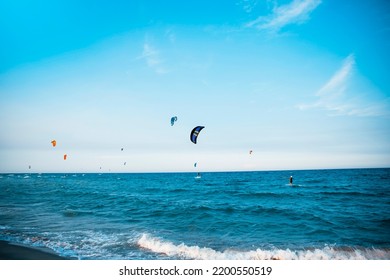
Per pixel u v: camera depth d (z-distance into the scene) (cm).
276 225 1086
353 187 2983
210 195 2336
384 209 1431
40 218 1252
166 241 852
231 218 1236
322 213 1331
